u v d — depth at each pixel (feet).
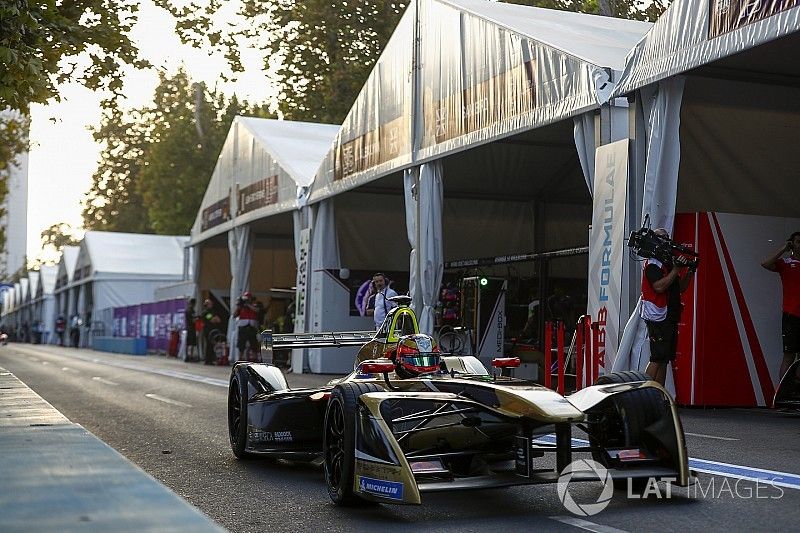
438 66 57.62
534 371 62.54
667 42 40.16
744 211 47.50
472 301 64.85
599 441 22.24
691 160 45.91
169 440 35.47
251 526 20.35
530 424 20.20
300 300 81.76
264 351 31.55
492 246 77.00
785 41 38.47
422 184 59.88
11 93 42.24
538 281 66.64
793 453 28.27
